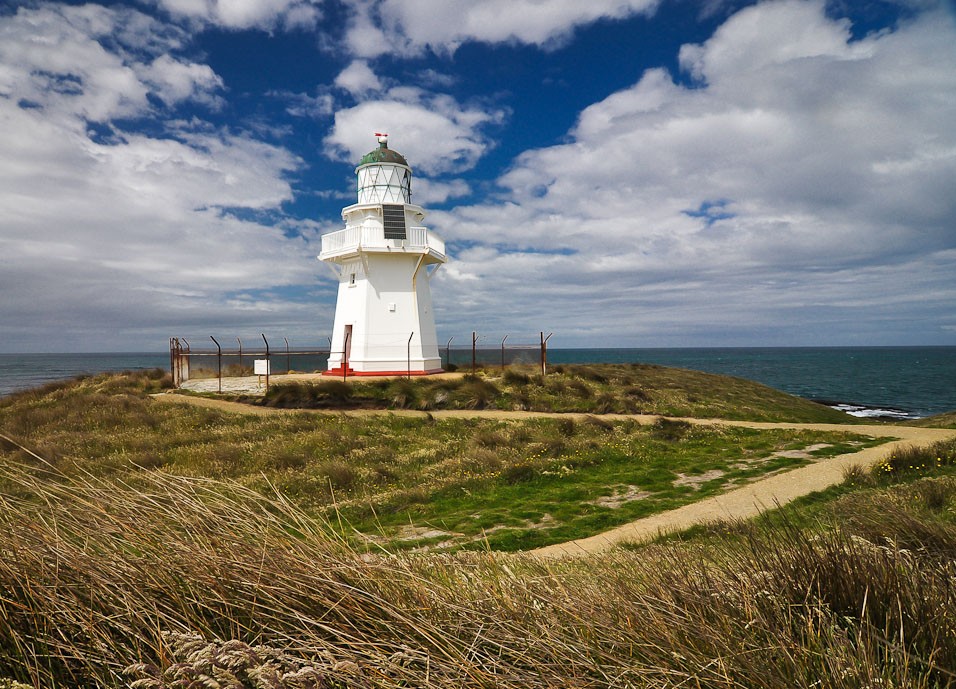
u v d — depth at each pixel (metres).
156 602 2.40
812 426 22.20
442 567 3.31
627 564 3.71
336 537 3.16
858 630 2.41
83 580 2.54
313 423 20.80
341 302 34.62
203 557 2.64
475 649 2.21
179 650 2.03
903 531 4.04
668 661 2.18
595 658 2.26
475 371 33.06
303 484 13.10
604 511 11.58
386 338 32.44
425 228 33.47
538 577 3.15
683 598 2.68
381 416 22.30
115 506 2.99
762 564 3.06
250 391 27.64
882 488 11.51
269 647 2.09
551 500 12.60
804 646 2.24
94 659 2.20
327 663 2.07
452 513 11.73
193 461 14.82
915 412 47.59
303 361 47.69
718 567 3.32
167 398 25.50
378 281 32.66
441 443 18.53
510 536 9.98
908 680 2.05
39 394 27.48
